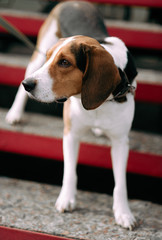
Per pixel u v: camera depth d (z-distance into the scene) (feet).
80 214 6.56
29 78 5.62
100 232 5.98
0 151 8.15
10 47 10.52
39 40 8.57
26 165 8.12
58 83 5.72
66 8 8.22
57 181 7.93
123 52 6.33
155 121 9.06
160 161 7.45
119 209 6.41
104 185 7.78
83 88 5.65
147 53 9.75
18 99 8.46
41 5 11.57
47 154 7.84
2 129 8.04
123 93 6.08
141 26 9.76
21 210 6.50
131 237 5.89
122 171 6.59
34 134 7.90
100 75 5.57
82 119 6.43
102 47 5.81
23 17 9.95
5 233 5.88
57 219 6.30
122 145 6.63
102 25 7.75
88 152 7.70
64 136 6.79
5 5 11.75
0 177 8.00
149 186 7.63
